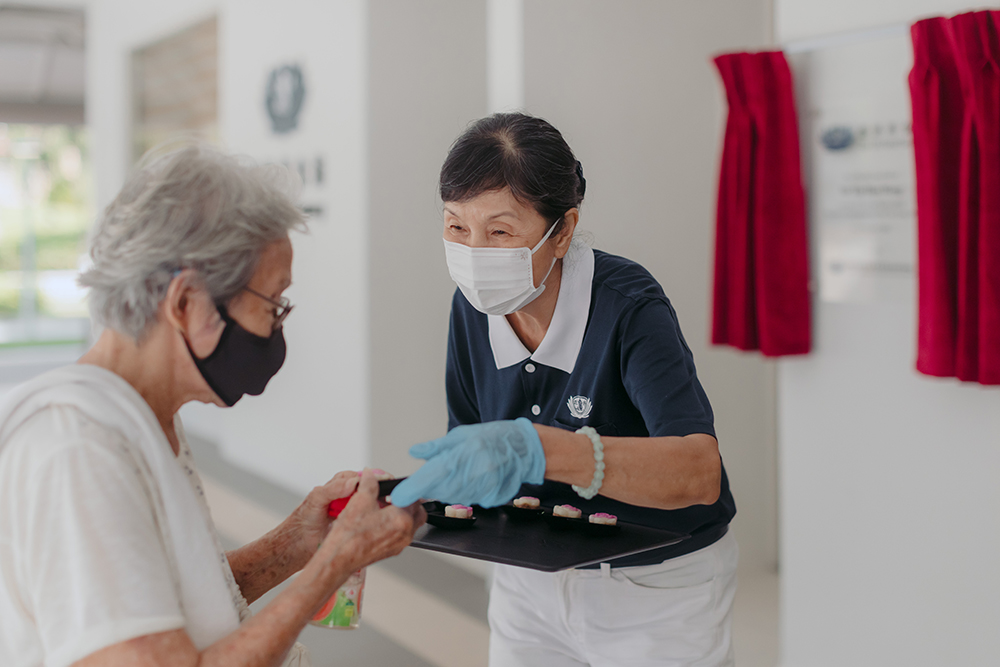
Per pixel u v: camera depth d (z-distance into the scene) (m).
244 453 5.30
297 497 4.69
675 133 3.61
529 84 3.22
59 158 13.55
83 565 0.77
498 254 1.25
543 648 1.45
